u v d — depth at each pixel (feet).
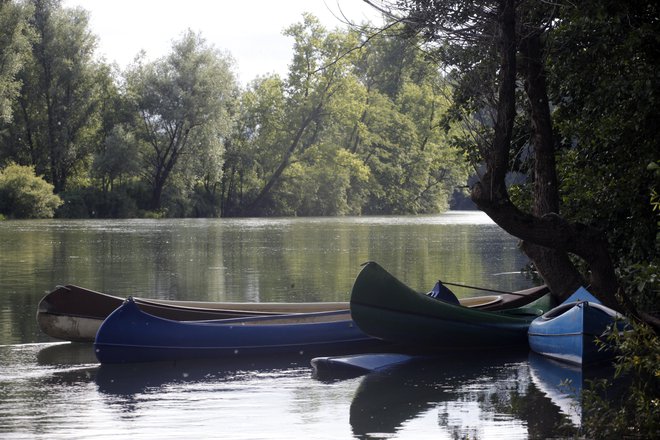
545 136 34.78
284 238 118.83
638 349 22.97
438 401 25.85
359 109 215.10
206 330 33.60
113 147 190.49
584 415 23.73
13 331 39.52
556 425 22.65
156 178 203.92
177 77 195.72
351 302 33.91
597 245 30.66
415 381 29.17
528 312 38.27
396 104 252.83
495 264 75.05
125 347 32.40
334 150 219.00
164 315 37.22
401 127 247.29
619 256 37.14
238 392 27.32
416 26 29.63
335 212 238.07
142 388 27.86
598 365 32.04
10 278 61.52
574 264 40.70
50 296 36.63
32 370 31.14
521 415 23.86
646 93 30.35
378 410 24.70
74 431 22.22
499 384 28.55
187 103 193.98
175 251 90.94
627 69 32.71
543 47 33.68
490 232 138.00
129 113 202.18
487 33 29.17
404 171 252.42
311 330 34.96
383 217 226.38
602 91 32.35
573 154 38.60
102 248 94.68
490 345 36.27
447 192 276.62
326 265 74.08
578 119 37.24
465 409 24.70
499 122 28.99
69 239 111.45
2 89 170.81
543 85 34.47
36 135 200.75
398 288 34.63
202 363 32.65
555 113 38.58
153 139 202.49
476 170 37.27
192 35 198.08
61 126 197.26
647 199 33.86
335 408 24.94
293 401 25.89
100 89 201.36
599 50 31.73
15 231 131.85
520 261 78.23
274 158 220.43
